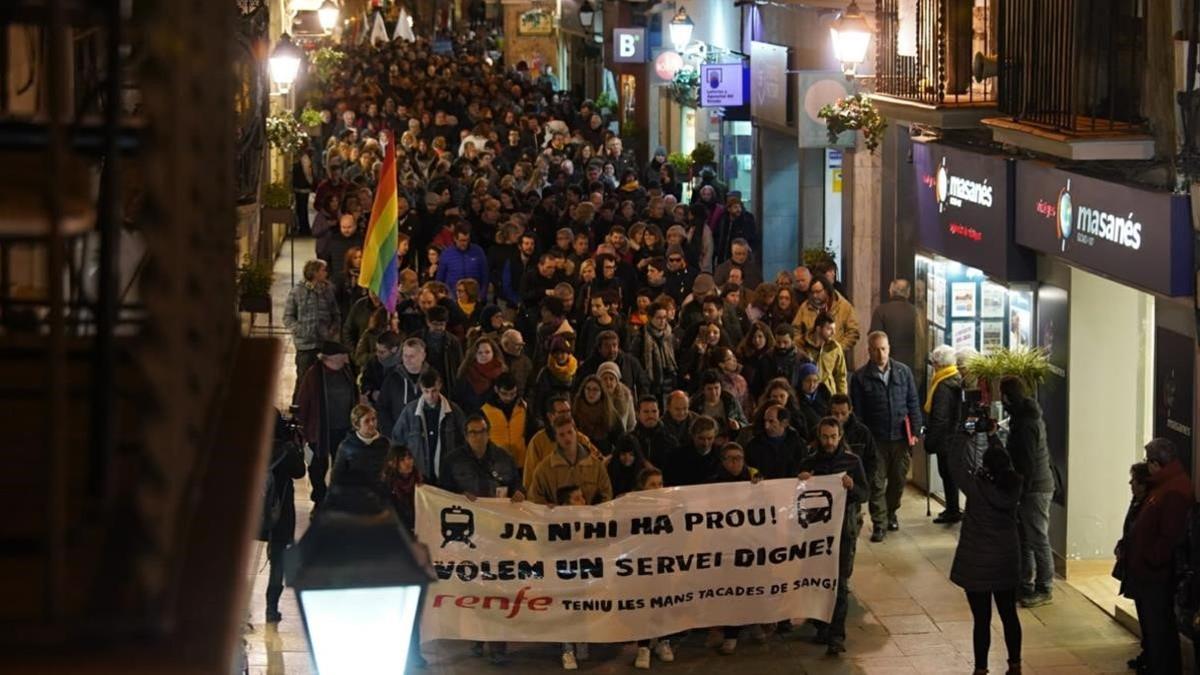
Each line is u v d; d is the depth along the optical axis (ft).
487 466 39.60
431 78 150.10
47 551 7.02
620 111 136.77
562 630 39.27
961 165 51.49
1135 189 40.52
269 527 39.86
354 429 40.50
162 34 7.54
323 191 79.00
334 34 164.55
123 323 10.89
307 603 14.08
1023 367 46.44
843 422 43.34
